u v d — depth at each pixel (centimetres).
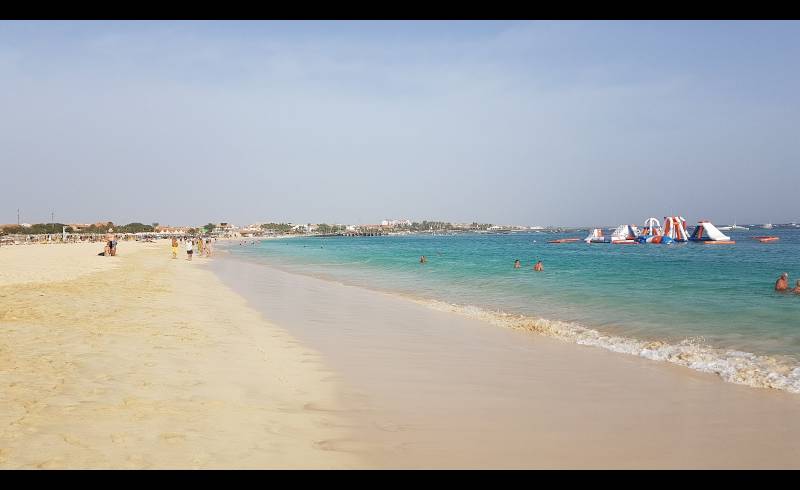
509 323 1312
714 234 7806
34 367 713
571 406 650
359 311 1534
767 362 884
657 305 1566
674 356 937
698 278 2380
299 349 960
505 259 4569
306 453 480
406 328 1236
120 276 2408
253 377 734
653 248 6750
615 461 490
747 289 1922
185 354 846
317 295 1975
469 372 816
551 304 1670
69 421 514
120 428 504
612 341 1081
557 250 6644
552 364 878
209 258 5197
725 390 727
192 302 1573
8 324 1033
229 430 520
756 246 6906
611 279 2420
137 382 666
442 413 614
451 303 1753
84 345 867
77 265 3180
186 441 484
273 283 2488
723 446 529
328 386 715
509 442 529
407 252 6762
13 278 2138
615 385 750
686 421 600
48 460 427
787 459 498
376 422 576
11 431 482
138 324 1111
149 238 15150
